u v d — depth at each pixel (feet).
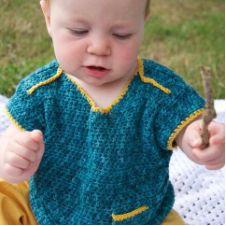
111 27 1.65
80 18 1.63
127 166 1.92
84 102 1.89
